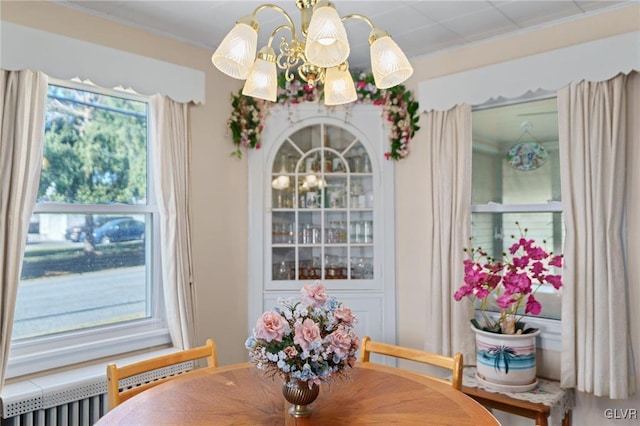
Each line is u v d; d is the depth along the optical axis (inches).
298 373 52.7
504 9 93.6
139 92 98.4
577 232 92.3
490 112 111.7
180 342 103.4
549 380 97.5
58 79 88.4
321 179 125.6
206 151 112.8
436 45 111.7
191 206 108.4
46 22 86.3
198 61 111.8
